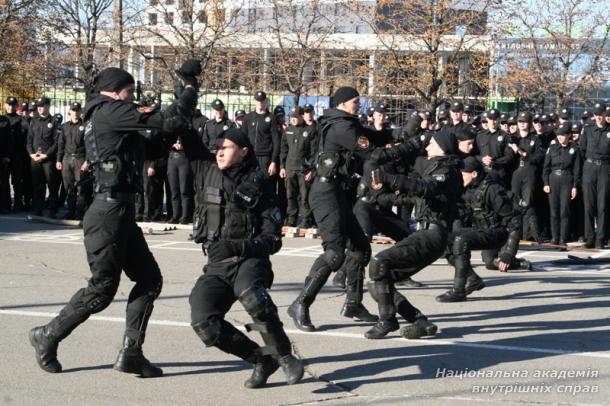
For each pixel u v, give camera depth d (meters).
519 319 8.40
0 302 8.59
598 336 7.71
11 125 17.66
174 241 13.70
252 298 5.73
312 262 11.73
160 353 6.85
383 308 7.42
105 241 5.93
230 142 5.81
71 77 25.95
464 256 9.18
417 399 5.82
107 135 5.92
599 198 14.10
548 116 14.77
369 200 9.11
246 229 5.84
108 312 8.20
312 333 7.67
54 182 16.77
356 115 7.87
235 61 25.50
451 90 23.84
